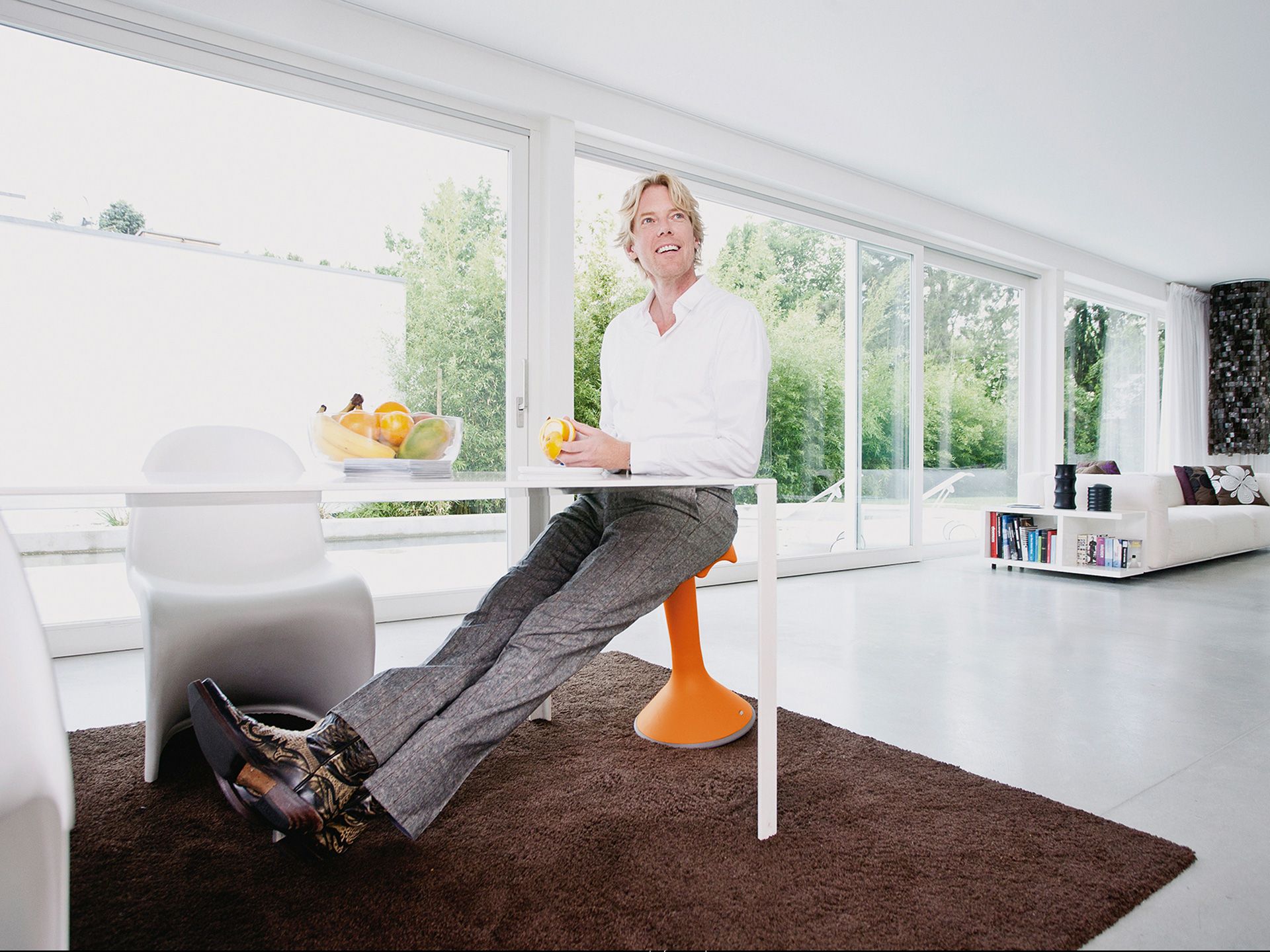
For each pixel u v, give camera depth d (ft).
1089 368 21.50
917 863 3.90
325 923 3.41
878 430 15.99
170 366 8.73
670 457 4.54
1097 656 8.43
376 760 3.72
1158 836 4.24
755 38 10.27
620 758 5.37
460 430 4.09
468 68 10.33
